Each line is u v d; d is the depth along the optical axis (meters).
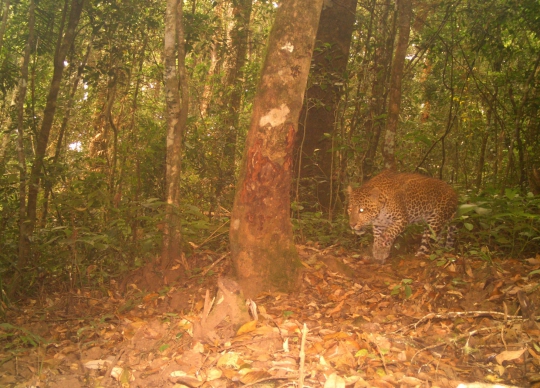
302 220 3.52
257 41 6.02
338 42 4.50
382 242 3.20
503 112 5.37
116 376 1.76
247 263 2.48
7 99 5.68
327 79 4.04
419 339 1.94
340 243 3.42
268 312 2.28
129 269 3.02
